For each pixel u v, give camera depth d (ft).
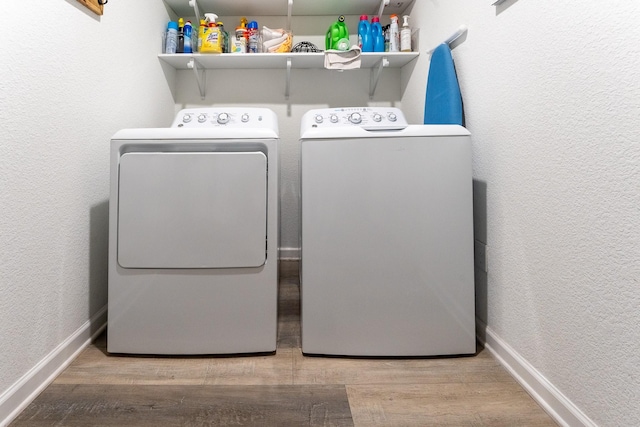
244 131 3.90
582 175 2.70
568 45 2.81
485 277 4.21
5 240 2.93
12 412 2.95
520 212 3.50
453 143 3.88
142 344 3.91
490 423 2.97
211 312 3.93
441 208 3.90
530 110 3.32
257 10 7.39
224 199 3.86
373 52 6.82
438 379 3.58
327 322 3.96
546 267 3.14
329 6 7.29
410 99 7.16
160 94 6.70
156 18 6.44
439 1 5.57
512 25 3.57
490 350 4.07
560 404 2.94
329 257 3.92
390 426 2.93
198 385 3.45
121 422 2.93
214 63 7.27
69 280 3.82
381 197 3.89
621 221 2.38
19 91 3.05
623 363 2.39
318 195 3.90
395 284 3.93
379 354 3.96
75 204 3.92
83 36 4.04
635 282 2.29
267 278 3.96
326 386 3.46
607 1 2.44
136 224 3.82
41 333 3.37
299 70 7.73
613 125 2.42
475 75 4.35
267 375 3.64
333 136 3.87
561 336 2.96
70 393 3.29
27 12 3.12
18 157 3.06
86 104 4.12
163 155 3.81
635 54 2.24
